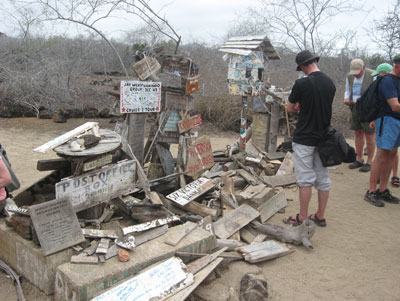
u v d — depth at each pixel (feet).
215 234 12.89
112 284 9.21
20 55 38.65
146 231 11.24
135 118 15.30
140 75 15.23
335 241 13.62
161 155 16.99
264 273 11.45
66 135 11.60
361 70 20.84
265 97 22.34
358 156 22.90
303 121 13.53
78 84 40.73
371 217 15.84
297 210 16.35
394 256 12.64
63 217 10.00
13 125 32.04
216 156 21.53
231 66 20.65
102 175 11.54
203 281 10.42
